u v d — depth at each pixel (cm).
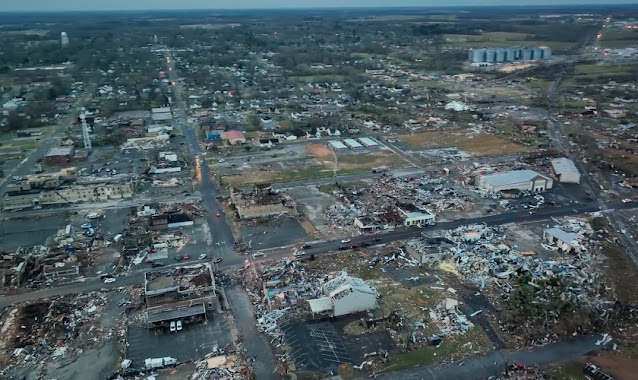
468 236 10856
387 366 7100
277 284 9156
